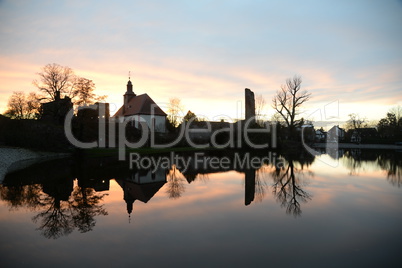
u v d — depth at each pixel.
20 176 16.22
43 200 10.65
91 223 7.85
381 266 5.22
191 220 8.05
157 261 5.46
